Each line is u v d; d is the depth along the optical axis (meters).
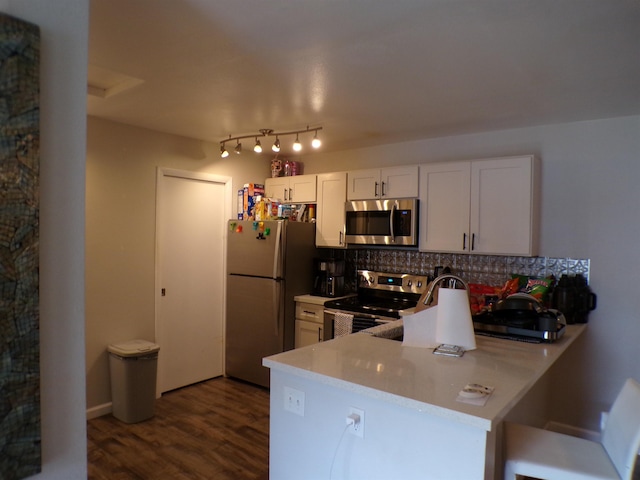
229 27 1.91
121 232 3.70
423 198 3.75
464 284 2.33
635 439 1.50
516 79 2.47
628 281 3.12
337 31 1.93
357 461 1.68
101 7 1.75
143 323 3.87
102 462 2.86
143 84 2.65
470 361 1.96
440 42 2.02
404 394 1.52
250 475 2.73
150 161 3.88
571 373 3.32
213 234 4.48
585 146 3.28
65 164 1.34
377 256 4.40
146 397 3.51
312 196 4.48
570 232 3.33
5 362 1.19
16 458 1.21
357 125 3.54
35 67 1.23
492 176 3.41
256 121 3.49
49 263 1.31
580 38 1.95
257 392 4.14
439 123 3.44
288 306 4.20
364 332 2.55
